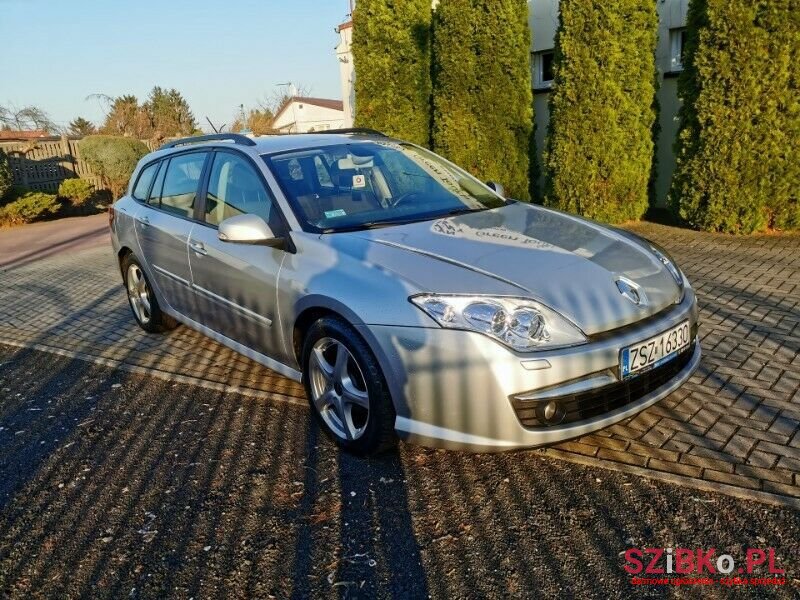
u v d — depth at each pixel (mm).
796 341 4344
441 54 9562
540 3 10539
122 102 41375
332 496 2969
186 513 2920
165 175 4934
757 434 3197
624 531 2584
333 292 3104
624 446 3174
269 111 38625
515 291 2787
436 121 9867
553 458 3119
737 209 7637
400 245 3219
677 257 6879
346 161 4078
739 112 7352
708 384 3787
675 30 9281
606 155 8453
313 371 3424
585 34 8250
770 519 2576
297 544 2652
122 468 3365
